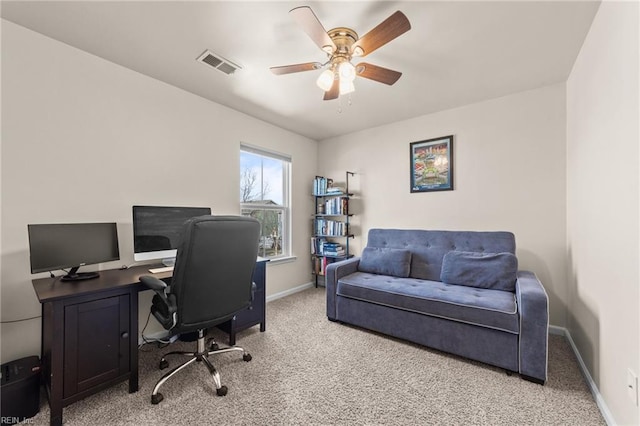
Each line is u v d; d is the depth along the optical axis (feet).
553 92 8.46
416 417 4.83
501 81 8.25
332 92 7.33
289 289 12.53
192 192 8.94
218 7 5.30
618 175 4.50
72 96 6.54
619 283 4.42
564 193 8.30
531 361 5.84
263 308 8.48
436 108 10.25
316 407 5.08
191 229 4.90
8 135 5.72
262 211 11.75
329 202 13.02
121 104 7.36
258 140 11.23
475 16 5.52
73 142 6.55
